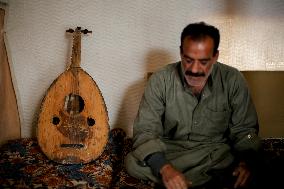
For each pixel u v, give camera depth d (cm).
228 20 300
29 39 311
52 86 270
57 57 314
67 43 311
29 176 236
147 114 223
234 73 219
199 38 183
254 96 287
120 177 225
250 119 219
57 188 221
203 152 217
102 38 309
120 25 306
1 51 297
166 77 222
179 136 229
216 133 225
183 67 195
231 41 302
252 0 295
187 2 299
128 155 221
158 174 195
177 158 217
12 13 305
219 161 213
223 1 297
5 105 307
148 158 201
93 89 271
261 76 290
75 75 270
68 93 270
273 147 257
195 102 216
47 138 268
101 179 237
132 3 302
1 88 299
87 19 306
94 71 316
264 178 204
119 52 311
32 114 325
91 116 271
